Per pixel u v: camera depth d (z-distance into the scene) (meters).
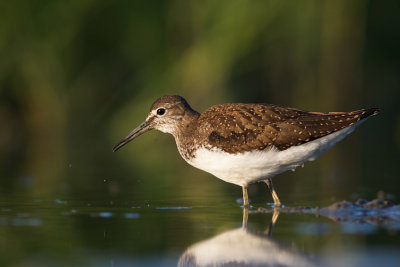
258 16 17.89
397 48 19.73
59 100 19.42
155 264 7.20
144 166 16.53
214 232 8.68
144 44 18.80
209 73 18.17
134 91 19.09
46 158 17.44
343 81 19.31
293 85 19.25
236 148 10.63
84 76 19.25
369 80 20.34
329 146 10.70
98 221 9.45
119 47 19.02
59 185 13.27
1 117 19.52
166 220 9.54
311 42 18.59
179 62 18.47
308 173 15.25
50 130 19.67
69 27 18.59
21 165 16.25
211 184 13.70
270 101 19.22
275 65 18.95
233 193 12.41
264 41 18.23
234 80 18.78
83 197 11.73
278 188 13.05
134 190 12.70
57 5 18.36
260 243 8.04
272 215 9.88
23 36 18.52
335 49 18.84
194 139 11.23
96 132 19.66
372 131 21.75
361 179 13.90
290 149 10.52
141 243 8.12
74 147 19.39
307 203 11.06
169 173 15.40
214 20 18.06
